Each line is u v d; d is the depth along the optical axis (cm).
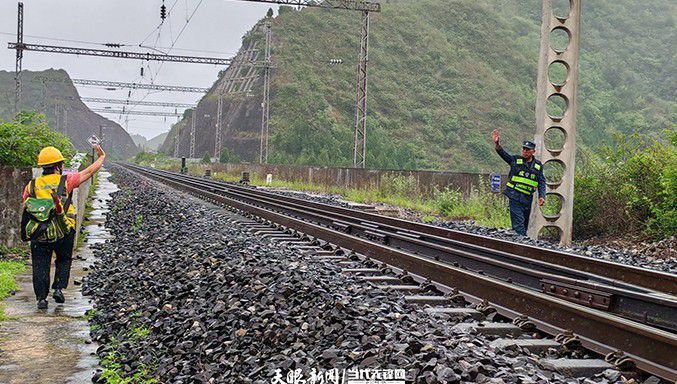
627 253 1324
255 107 13038
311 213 1877
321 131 11469
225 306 734
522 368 507
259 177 5156
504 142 12506
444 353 517
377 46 15212
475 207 2291
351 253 1145
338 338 585
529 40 18462
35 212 866
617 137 1853
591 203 1752
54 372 621
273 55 14062
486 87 14400
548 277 866
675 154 1619
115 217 1964
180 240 1337
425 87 14125
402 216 2364
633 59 17938
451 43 16475
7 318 821
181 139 17312
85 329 779
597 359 590
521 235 1495
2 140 1511
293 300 725
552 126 1609
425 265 936
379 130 11981
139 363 627
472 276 816
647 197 1634
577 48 1612
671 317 690
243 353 596
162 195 2611
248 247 1132
